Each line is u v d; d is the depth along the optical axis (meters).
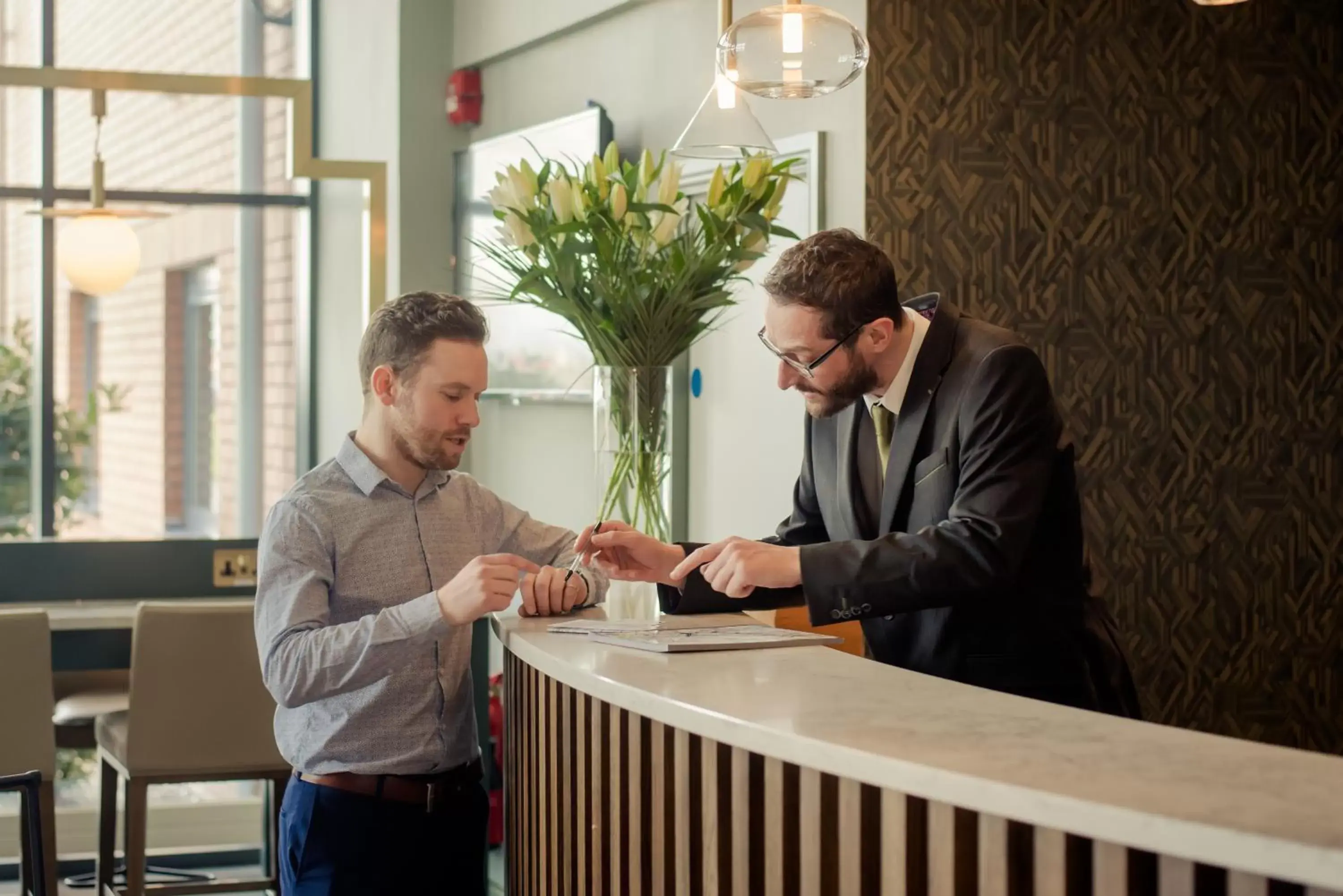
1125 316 4.27
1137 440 4.30
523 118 5.60
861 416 2.38
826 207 4.18
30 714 3.81
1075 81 4.20
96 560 4.97
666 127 4.79
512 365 5.64
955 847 1.31
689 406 4.81
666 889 1.76
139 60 6.33
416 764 2.35
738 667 1.86
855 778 1.34
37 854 2.46
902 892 1.36
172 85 4.86
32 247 6.09
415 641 2.16
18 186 5.83
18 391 5.95
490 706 4.96
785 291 2.23
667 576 2.43
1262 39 4.39
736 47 2.64
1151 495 4.32
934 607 2.06
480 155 5.71
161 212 5.15
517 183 3.05
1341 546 4.54
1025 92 4.16
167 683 3.85
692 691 1.68
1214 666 4.41
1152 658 4.33
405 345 2.34
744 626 2.27
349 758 2.34
